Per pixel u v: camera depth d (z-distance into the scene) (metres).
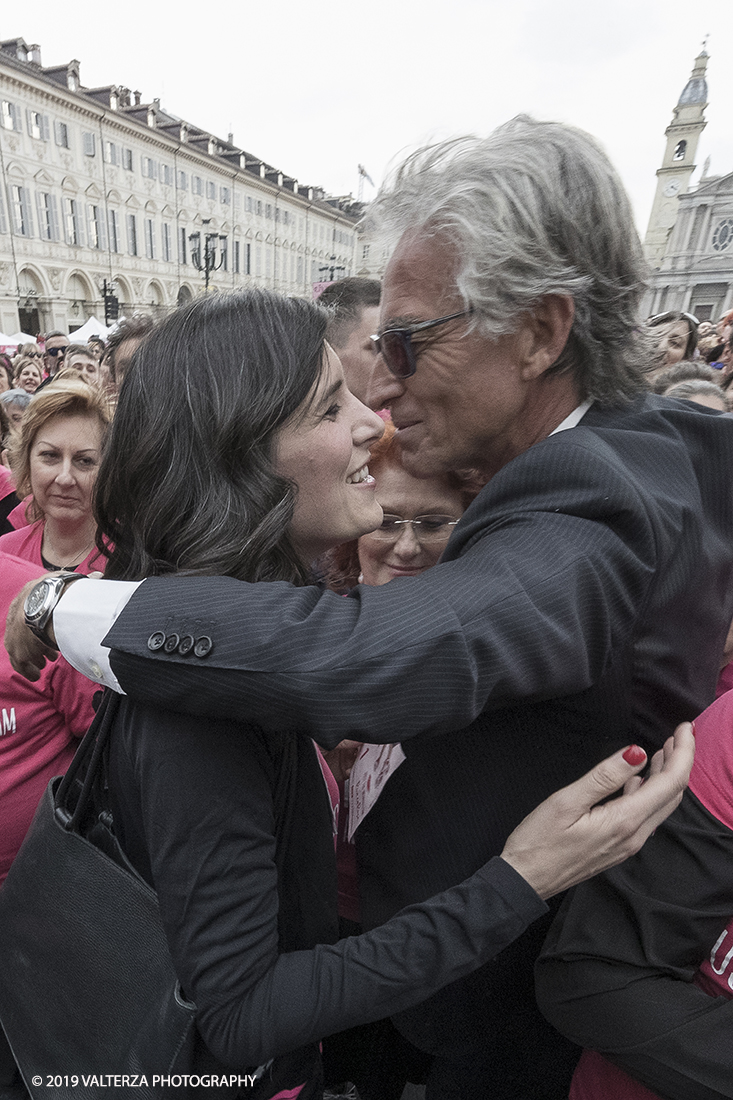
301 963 0.63
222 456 0.65
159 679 0.56
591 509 0.63
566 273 0.66
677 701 0.76
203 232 36.75
